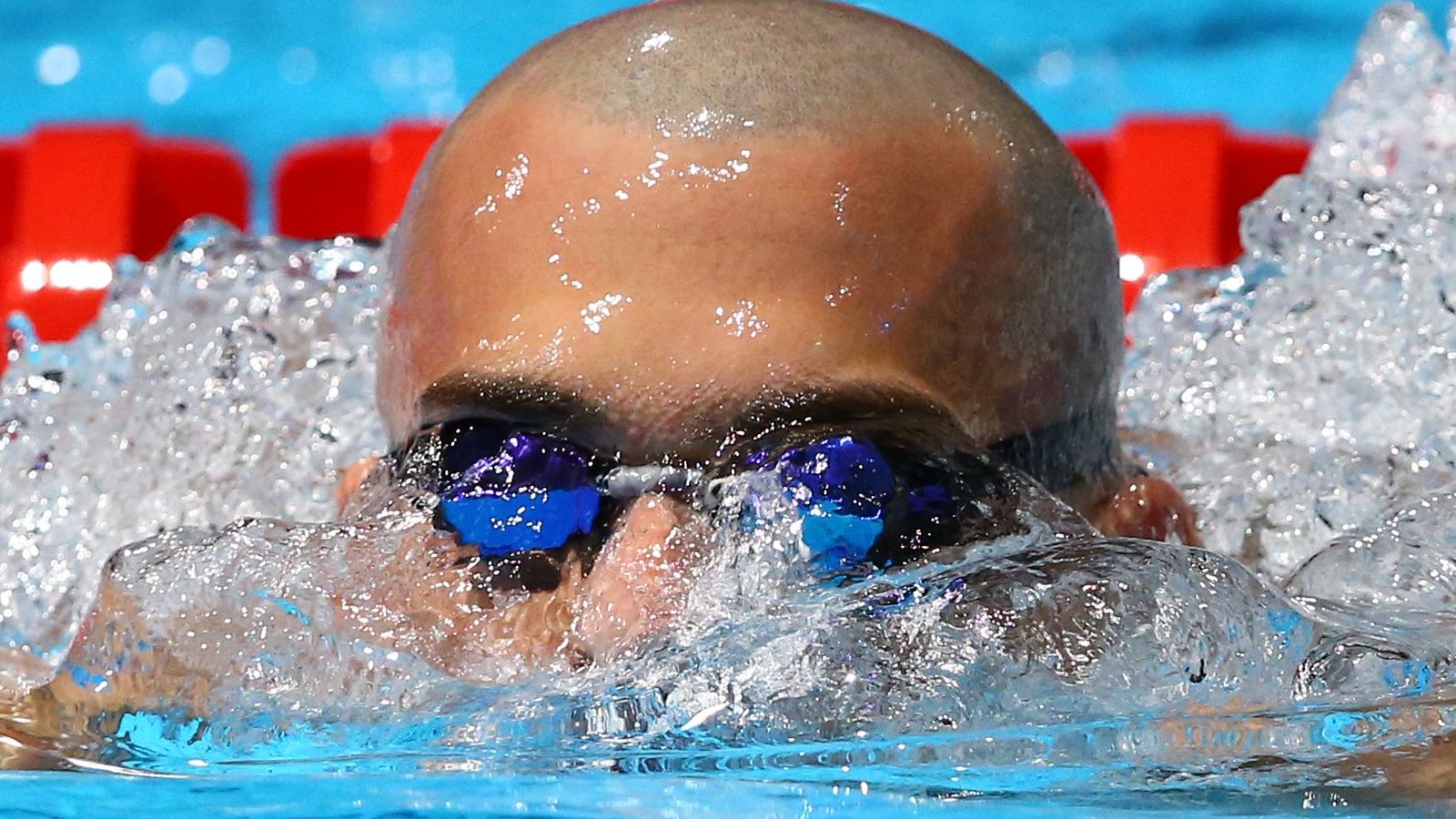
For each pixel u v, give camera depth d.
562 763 3.48
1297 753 3.45
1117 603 3.65
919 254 3.73
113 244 9.59
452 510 3.75
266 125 16.94
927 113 3.86
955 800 3.25
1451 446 5.64
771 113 3.72
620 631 3.62
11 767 3.61
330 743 3.68
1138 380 6.28
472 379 3.68
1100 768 3.40
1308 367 6.02
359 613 3.79
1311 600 4.20
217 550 3.93
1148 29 17.59
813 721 3.54
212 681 3.80
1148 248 9.04
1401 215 6.14
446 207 3.87
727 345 3.61
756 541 3.63
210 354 6.07
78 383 6.11
